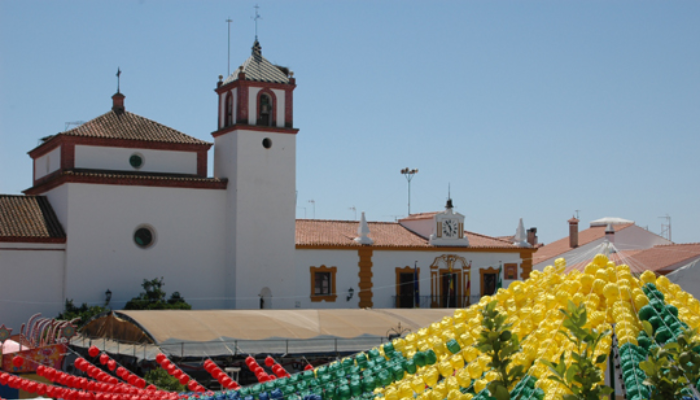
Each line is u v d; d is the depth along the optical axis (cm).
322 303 4612
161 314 3125
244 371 2980
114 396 1684
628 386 918
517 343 930
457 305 4997
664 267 4150
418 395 1061
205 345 2842
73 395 1756
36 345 2802
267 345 2941
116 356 3016
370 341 3138
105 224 4016
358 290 4728
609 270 1076
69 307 3828
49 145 4272
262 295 4322
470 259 5081
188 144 4362
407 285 4881
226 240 4347
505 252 5203
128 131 4272
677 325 982
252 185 4341
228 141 4431
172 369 1911
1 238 3769
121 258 4034
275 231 4381
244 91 4391
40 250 3875
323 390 1188
